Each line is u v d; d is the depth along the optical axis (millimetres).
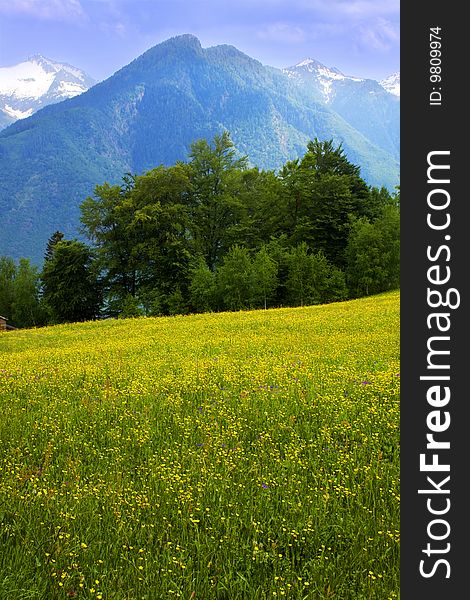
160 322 38875
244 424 10016
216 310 62812
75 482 7133
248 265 61562
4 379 15359
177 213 68562
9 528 5938
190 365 16938
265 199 77500
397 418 9805
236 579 5156
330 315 34625
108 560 5438
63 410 11453
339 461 7883
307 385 13062
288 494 6793
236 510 6348
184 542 5734
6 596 4758
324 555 5586
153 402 11961
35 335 35969
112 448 8781
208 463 7906
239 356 19391
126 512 6324
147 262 67812
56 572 5164
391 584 5098
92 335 33000
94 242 71188
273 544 5648
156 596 4871
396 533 5824
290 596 4918
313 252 73750
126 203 67250
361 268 69625
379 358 17266
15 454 8555
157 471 7559
